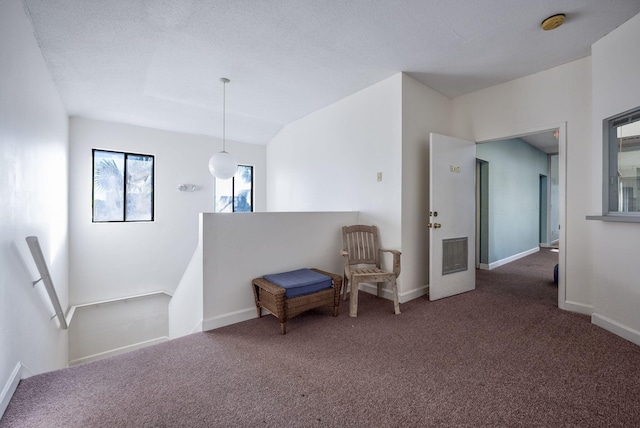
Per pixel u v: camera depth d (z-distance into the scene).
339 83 3.65
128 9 2.23
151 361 2.04
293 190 5.29
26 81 2.21
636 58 2.28
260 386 1.75
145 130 5.08
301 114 4.84
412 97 3.49
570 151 3.06
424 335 2.45
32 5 2.15
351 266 3.72
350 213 3.77
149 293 5.02
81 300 4.44
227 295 2.73
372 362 2.02
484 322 2.72
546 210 8.33
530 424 1.42
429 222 3.61
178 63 3.10
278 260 3.10
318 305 2.78
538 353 2.12
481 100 3.81
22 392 1.69
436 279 3.42
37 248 1.98
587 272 2.94
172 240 5.30
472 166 3.86
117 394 1.68
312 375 1.86
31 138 2.31
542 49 2.83
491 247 5.33
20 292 1.91
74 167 4.43
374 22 2.43
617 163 2.52
